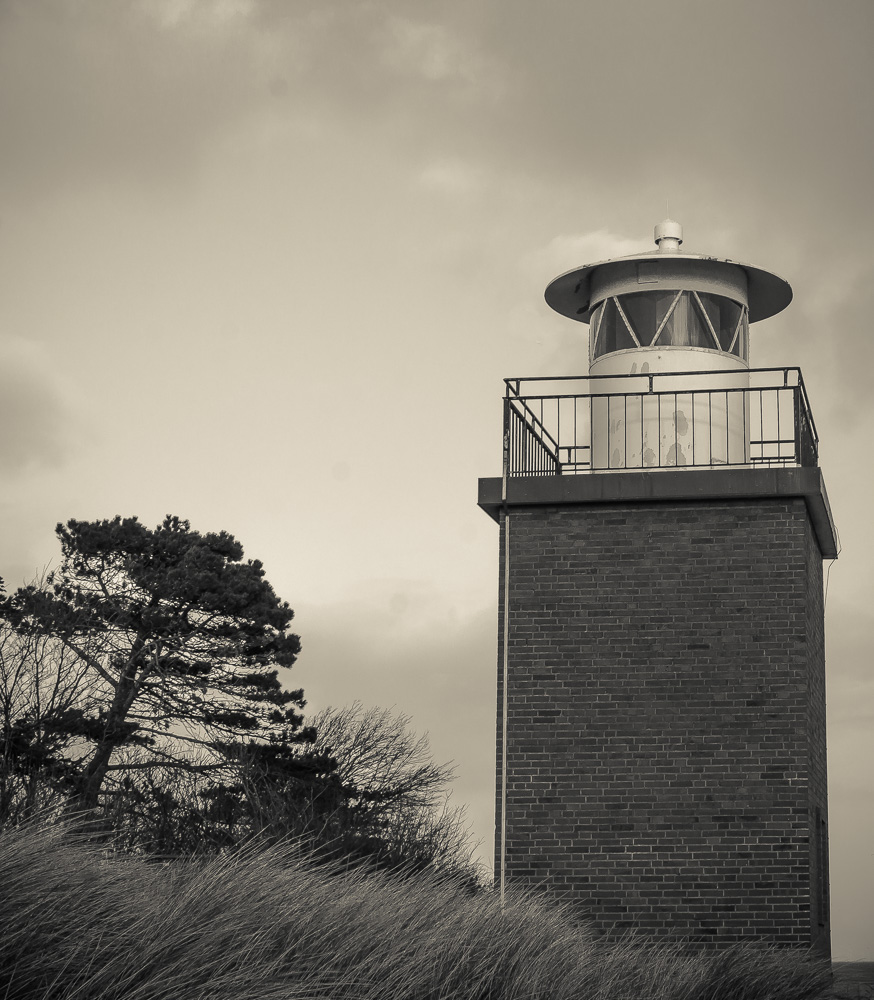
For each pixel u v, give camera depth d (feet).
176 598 100.01
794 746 45.55
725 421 50.06
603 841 45.96
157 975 22.47
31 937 21.90
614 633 47.26
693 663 46.62
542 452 52.13
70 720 83.61
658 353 50.96
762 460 50.90
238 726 97.14
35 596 93.81
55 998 21.52
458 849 64.03
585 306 56.18
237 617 102.68
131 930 23.36
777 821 45.14
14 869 22.85
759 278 53.26
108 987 21.68
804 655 46.11
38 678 84.28
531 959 32.14
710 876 45.14
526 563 48.24
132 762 87.66
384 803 94.07
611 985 34.27
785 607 46.50
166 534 105.50
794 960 42.34
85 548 102.37
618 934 45.16
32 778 59.77
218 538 107.45
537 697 47.29
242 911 26.08
